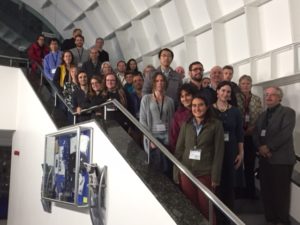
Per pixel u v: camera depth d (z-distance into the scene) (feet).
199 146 8.68
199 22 17.43
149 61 21.17
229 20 16.12
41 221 15.02
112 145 10.74
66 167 12.69
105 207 10.87
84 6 24.23
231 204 9.43
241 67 15.51
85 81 13.57
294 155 10.22
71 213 12.55
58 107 16.01
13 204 18.58
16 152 19.10
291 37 13.32
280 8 13.89
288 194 10.03
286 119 10.23
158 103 10.61
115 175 10.52
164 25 19.45
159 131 10.39
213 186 8.48
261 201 10.94
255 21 14.74
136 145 10.72
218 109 10.01
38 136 16.34
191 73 11.14
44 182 14.26
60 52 17.90
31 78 18.83
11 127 19.40
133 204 9.59
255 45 14.69
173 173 9.39
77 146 12.14
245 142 11.64
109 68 15.12
